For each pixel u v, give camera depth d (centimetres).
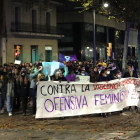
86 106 1061
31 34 3369
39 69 1085
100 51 5175
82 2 3091
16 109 1259
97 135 771
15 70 1262
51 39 3781
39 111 1004
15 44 3256
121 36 6188
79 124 944
